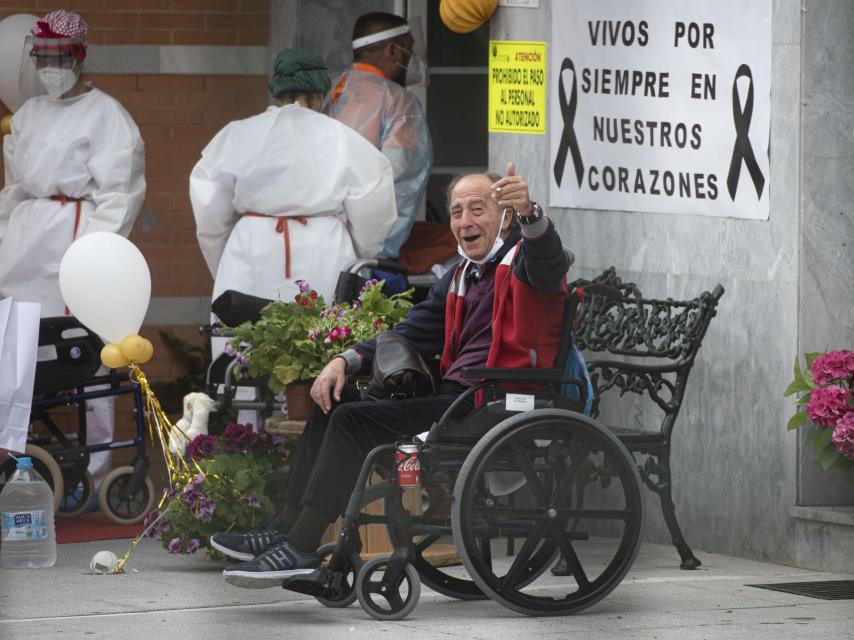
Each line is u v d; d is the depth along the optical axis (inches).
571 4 677.3
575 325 593.0
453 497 466.6
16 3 854.5
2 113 848.3
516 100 706.8
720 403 605.0
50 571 575.5
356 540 476.4
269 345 571.8
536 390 482.3
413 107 741.9
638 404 645.3
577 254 680.4
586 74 671.1
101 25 862.5
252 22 874.1
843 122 573.0
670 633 445.1
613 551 617.6
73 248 595.5
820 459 564.4
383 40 743.7
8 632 451.8
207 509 557.9
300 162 687.7
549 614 471.8
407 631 449.7
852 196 574.6
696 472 617.0
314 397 495.2
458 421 481.7
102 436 764.0
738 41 595.2
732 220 600.1
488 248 494.3
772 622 461.7
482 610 487.2
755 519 590.2
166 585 540.4
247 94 874.8
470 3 701.9
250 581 466.3
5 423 641.6
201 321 868.0
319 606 494.3
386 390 502.0
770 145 582.6
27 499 589.6
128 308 595.5
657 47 633.6
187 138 869.2
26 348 646.5
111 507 705.6
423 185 737.6
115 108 748.0
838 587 526.6
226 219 705.6
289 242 689.0
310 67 703.1
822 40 569.6
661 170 633.6
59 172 738.2
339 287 635.5
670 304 589.6
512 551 601.9
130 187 746.2
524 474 467.2
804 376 565.0
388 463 482.6
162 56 866.1
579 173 676.7
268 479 577.9
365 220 696.4
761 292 587.2
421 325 518.6
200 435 582.2
